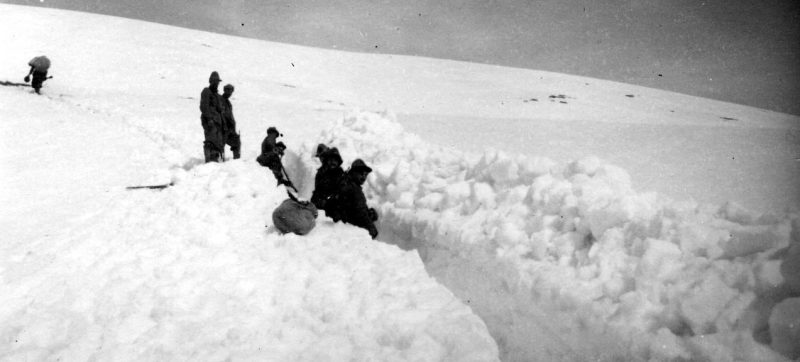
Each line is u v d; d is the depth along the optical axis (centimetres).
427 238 423
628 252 269
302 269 391
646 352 213
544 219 334
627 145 2091
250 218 564
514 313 291
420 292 324
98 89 2414
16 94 1647
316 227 507
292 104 2994
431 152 632
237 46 5984
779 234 221
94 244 474
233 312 327
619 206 289
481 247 348
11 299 361
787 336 180
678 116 4578
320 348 275
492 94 5025
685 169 1459
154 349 287
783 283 194
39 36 4097
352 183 516
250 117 2128
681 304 212
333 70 5488
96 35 4644
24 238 504
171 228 523
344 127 802
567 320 254
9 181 740
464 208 422
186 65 4072
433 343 264
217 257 430
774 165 1537
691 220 270
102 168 856
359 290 337
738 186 1191
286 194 683
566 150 1912
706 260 233
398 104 3812
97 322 325
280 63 5266
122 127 1311
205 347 286
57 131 1159
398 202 509
